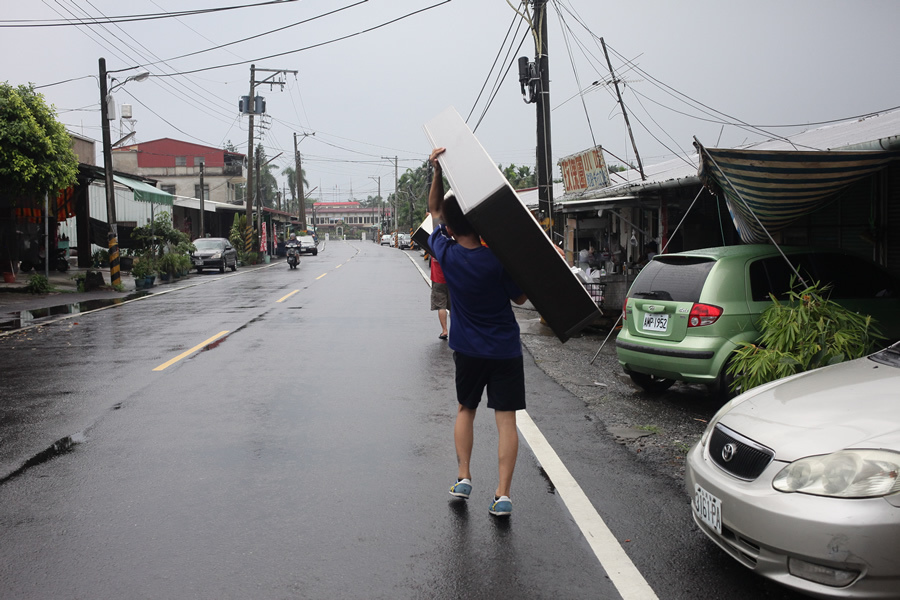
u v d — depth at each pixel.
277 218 54.41
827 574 2.74
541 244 3.70
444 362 8.92
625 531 3.84
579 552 3.59
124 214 34.19
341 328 12.18
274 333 11.57
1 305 16.48
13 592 3.17
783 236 10.79
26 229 24.84
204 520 3.98
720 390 6.24
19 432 5.73
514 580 3.30
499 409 4.04
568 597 3.15
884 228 9.80
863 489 2.72
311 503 4.23
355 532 3.83
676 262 6.86
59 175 18.31
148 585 3.24
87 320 13.52
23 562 3.46
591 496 4.36
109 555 3.54
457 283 4.00
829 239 10.43
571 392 7.36
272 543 3.69
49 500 4.27
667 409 6.61
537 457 5.12
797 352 5.72
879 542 2.63
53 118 18.23
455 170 3.76
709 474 3.32
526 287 3.75
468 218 3.68
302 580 3.30
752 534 2.97
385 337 11.11
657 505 4.21
